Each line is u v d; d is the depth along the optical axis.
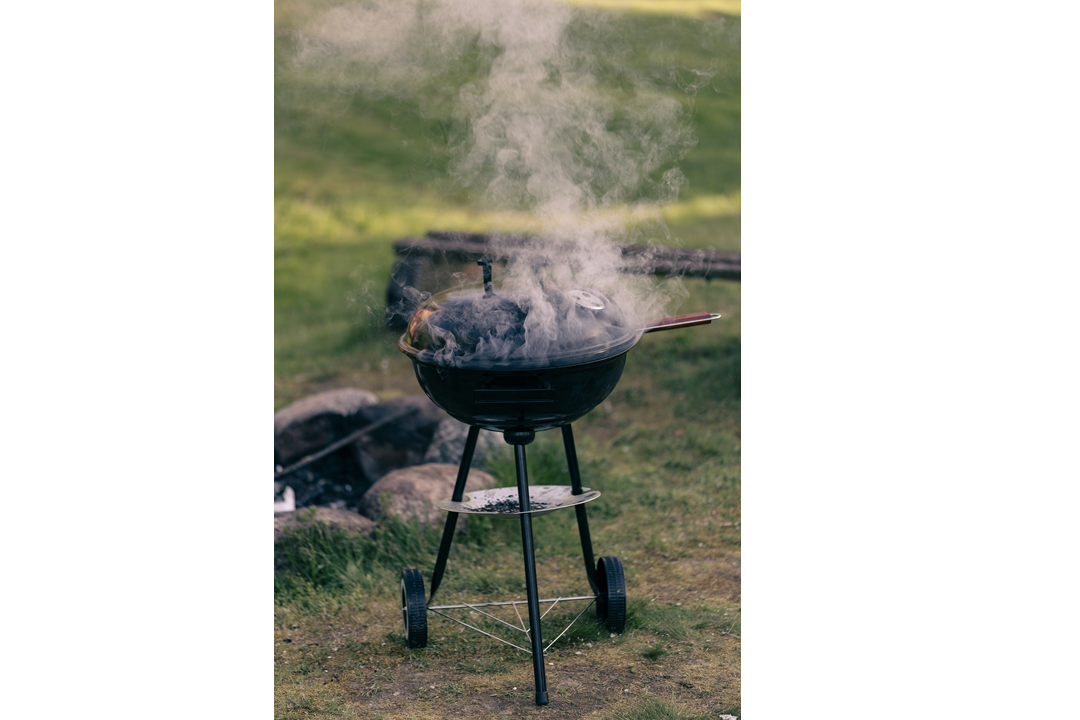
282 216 8.13
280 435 4.59
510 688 2.84
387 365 5.95
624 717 2.65
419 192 8.49
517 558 3.82
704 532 3.98
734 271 5.05
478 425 2.85
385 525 3.83
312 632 3.25
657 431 4.96
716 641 3.11
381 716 2.70
